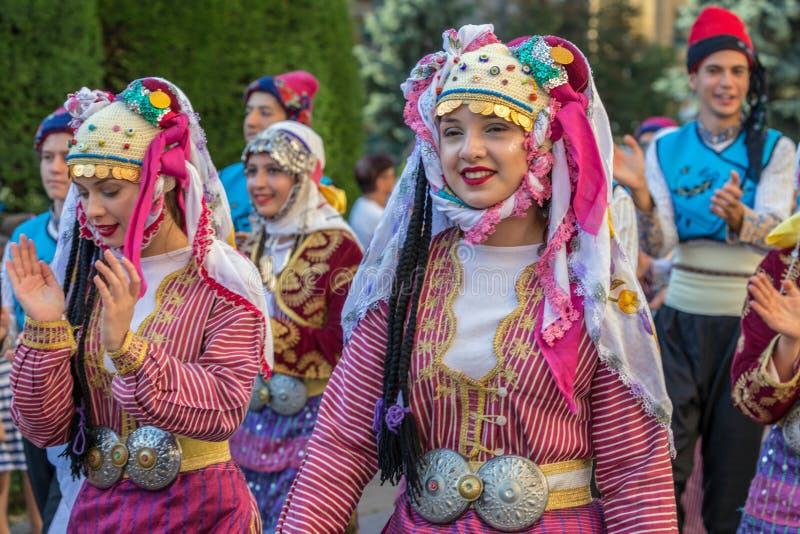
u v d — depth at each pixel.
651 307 5.36
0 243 4.87
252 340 2.73
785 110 19.59
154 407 2.49
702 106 4.55
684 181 4.49
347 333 2.51
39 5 5.54
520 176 2.26
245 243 4.34
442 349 2.27
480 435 2.26
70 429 2.74
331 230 4.20
